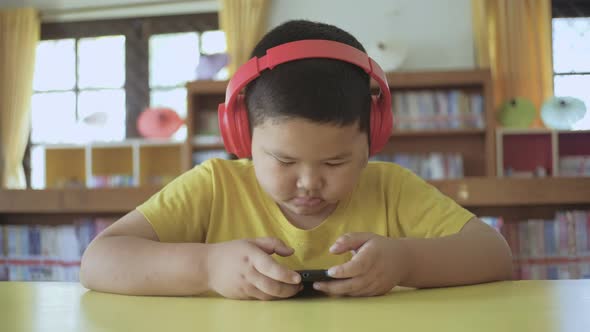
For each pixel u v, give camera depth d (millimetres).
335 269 541
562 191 2150
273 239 583
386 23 4523
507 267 684
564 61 4613
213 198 873
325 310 451
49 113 5066
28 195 2250
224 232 860
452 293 549
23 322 401
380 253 563
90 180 4484
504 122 4176
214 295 599
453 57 4465
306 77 590
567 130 4059
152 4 4902
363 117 630
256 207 872
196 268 576
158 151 4723
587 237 2504
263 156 630
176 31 4934
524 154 4234
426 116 4082
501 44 4504
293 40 660
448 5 4488
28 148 5094
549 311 419
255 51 704
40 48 5082
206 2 4867
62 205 2236
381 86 660
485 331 351
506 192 2156
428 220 832
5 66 4988
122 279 596
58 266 2463
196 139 4113
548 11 4508
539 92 4477
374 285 549
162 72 4949
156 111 4453
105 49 5012
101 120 4566
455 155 4070
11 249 2492
